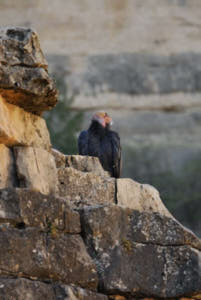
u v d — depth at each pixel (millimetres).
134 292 10797
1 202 9734
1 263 9422
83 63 76375
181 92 77750
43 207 10133
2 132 10227
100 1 79812
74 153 36562
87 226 10750
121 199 11727
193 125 75188
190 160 67812
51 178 11062
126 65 77625
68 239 10367
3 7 78500
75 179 11445
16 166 10562
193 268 11219
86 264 10438
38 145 11141
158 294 10953
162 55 79312
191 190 57656
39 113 11258
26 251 9719
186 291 11086
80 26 78500
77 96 74250
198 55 80188
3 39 10289
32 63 10422
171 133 74188
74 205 11297
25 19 78125
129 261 10898
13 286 9414
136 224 11180
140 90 76750
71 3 79188
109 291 10633
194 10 81375
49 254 9984
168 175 60531
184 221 51500
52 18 78312
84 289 10344
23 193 9945
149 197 12102
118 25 79562
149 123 74750
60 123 40562
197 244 11531
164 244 11266
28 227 9859
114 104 75312
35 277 9773
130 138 73125
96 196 11555
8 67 10250
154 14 80625
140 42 79562
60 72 75125
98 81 75875
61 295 9875
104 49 77938
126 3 80062
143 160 66938
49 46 76812
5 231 9586
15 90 10375
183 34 80688
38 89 10531
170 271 11133
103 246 10773
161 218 11383
